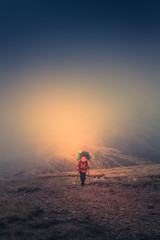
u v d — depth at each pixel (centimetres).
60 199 845
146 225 529
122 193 884
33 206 729
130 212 643
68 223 529
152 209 653
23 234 448
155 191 870
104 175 1311
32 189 1023
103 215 630
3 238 421
